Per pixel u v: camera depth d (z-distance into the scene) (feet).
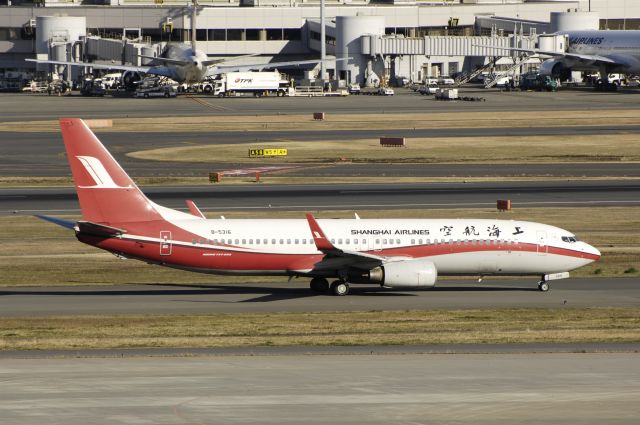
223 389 493.77
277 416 450.71
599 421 446.60
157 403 468.34
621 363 552.00
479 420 447.83
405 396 482.69
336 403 470.80
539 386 501.97
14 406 462.19
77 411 455.22
